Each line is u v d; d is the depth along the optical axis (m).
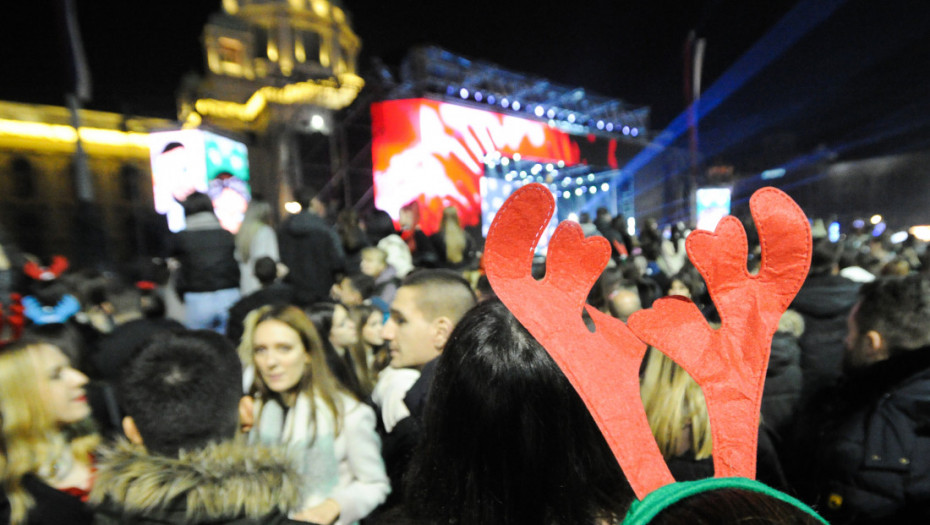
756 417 0.55
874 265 5.42
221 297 3.95
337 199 14.36
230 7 20.69
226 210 9.56
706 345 0.59
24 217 18.17
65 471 1.58
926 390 1.42
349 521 1.68
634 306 2.77
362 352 2.82
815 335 2.60
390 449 1.96
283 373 1.80
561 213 21.52
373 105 13.75
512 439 0.67
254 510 1.08
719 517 0.35
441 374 0.75
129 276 4.11
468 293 2.02
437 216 13.08
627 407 0.57
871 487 1.44
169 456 1.13
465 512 0.69
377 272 4.23
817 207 26.88
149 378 1.17
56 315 3.32
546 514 0.67
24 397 1.49
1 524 1.41
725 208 15.69
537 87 15.89
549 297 0.64
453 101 13.56
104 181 19.25
